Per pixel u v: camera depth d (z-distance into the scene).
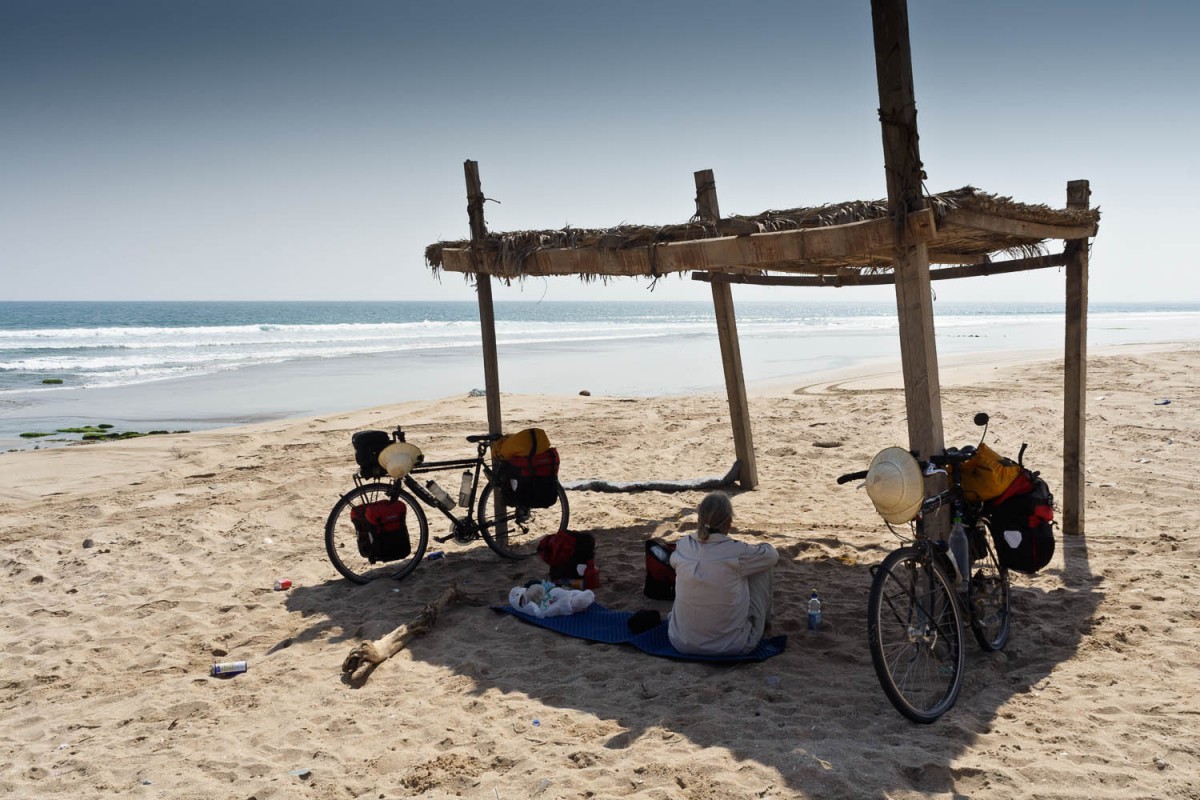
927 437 4.42
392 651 5.00
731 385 8.91
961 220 4.45
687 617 4.66
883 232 4.45
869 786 3.28
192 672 4.99
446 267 7.38
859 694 4.14
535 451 6.56
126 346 41.78
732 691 4.25
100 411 18.94
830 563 6.37
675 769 3.50
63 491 10.34
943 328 60.91
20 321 88.00
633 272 5.93
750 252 5.17
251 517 8.61
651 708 4.12
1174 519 6.98
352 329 64.44
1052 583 5.65
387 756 3.80
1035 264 6.74
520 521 6.99
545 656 4.88
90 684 4.89
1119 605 5.19
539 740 3.87
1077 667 4.36
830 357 30.58
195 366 29.95
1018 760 3.43
